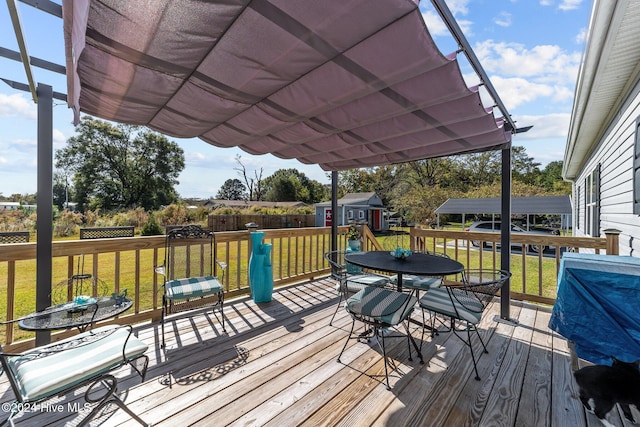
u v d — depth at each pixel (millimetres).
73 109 2084
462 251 9805
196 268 3287
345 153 3549
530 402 1837
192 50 1504
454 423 1652
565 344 2607
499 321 3137
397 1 1145
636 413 1778
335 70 1658
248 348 2492
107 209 21438
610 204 4219
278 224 17984
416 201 19922
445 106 2172
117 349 1612
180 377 2062
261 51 1502
